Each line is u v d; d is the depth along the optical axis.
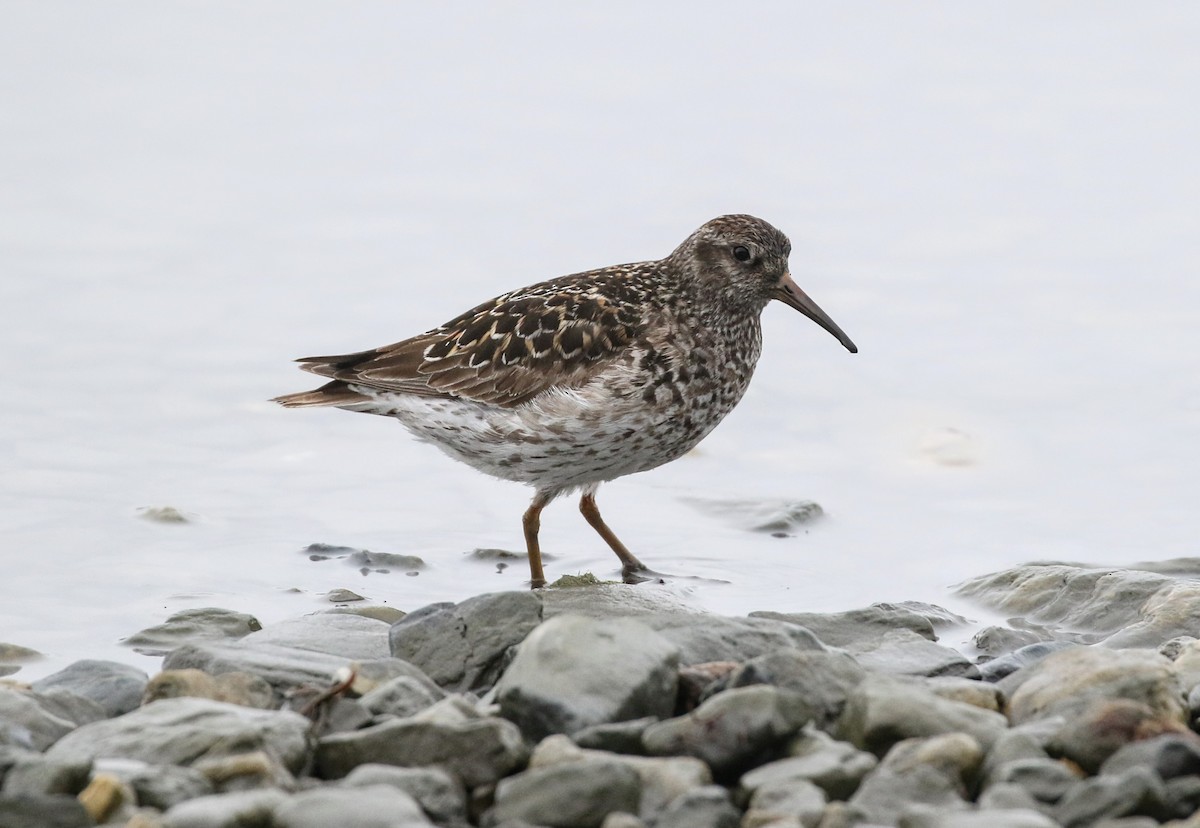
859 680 9.22
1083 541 14.91
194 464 16.52
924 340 19.38
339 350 18.97
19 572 13.64
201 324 19.45
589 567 14.23
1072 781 7.80
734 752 8.19
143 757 8.20
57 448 16.56
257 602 13.11
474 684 10.41
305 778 8.30
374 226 21.95
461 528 15.28
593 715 8.60
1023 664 10.76
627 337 13.49
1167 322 19.53
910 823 7.26
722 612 12.91
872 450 17.28
